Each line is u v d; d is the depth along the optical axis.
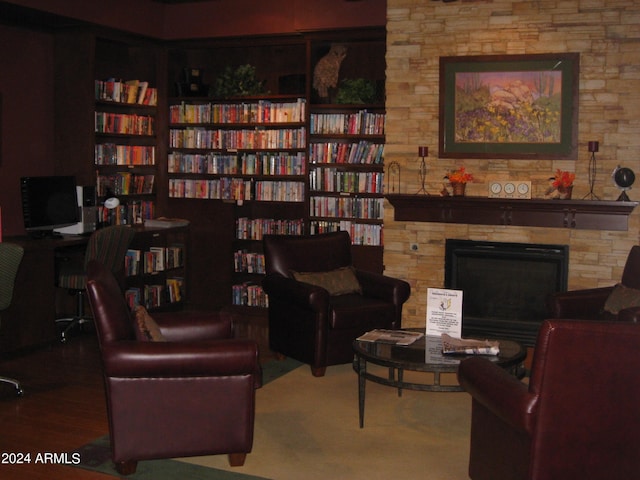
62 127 7.00
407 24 6.65
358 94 7.21
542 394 2.84
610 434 2.87
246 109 7.62
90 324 6.96
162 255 7.54
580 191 6.29
